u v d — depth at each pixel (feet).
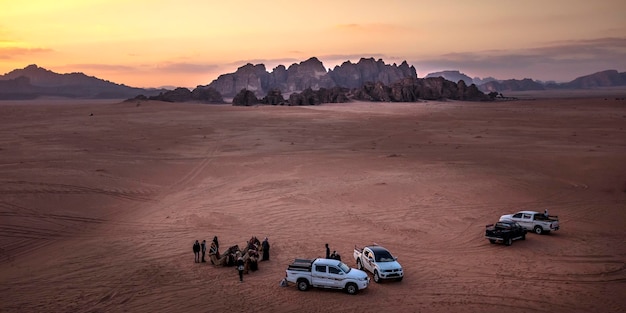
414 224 127.54
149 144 284.00
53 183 164.86
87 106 631.56
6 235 116.16
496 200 153.17
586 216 136.36
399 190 163.43
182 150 263.49
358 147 280.31
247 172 201.77
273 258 102.32
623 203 150.41
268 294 83.15
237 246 102.01
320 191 162.91
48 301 80.43
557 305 78.18
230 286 86.84
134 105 602.03
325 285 83.82
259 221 130.62
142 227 125.80
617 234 119.24
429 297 81.41
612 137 310.45
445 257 102.27
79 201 147.13
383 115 527.81
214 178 190.80
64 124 394.11
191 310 76.95
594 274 91.91
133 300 80.79
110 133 334.24
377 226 125.59
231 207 145.07
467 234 119.24
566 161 216.74
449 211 140.46
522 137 320.50
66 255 103.91
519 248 108.06
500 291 83.71
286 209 142.00
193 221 130.00
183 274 92.84
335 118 482.69
